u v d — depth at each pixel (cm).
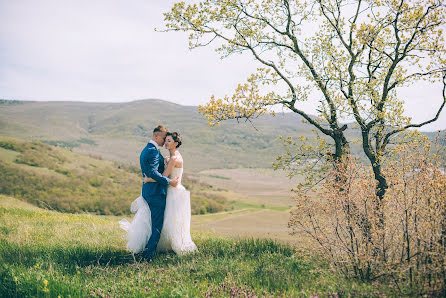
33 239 769
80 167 12281
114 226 1060
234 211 12338
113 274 528
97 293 436
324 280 454
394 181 490
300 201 539
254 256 639
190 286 448
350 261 486
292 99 798
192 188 16162
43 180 10256
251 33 855
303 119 816
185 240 679
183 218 677
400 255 470
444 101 752
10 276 468
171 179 677
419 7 759
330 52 815
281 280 473
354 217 500
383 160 700
